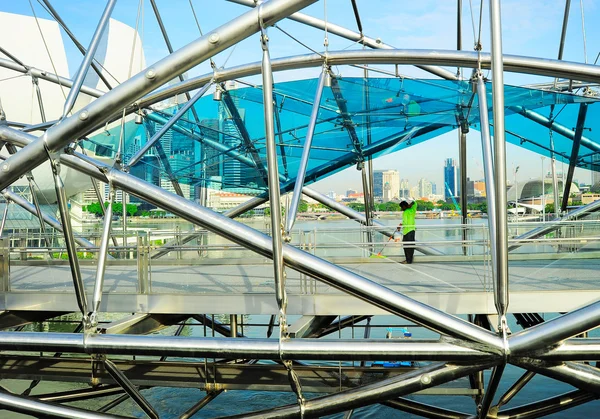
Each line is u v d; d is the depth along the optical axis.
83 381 14.16
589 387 9.27
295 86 19.28
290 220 10.46
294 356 9.70
